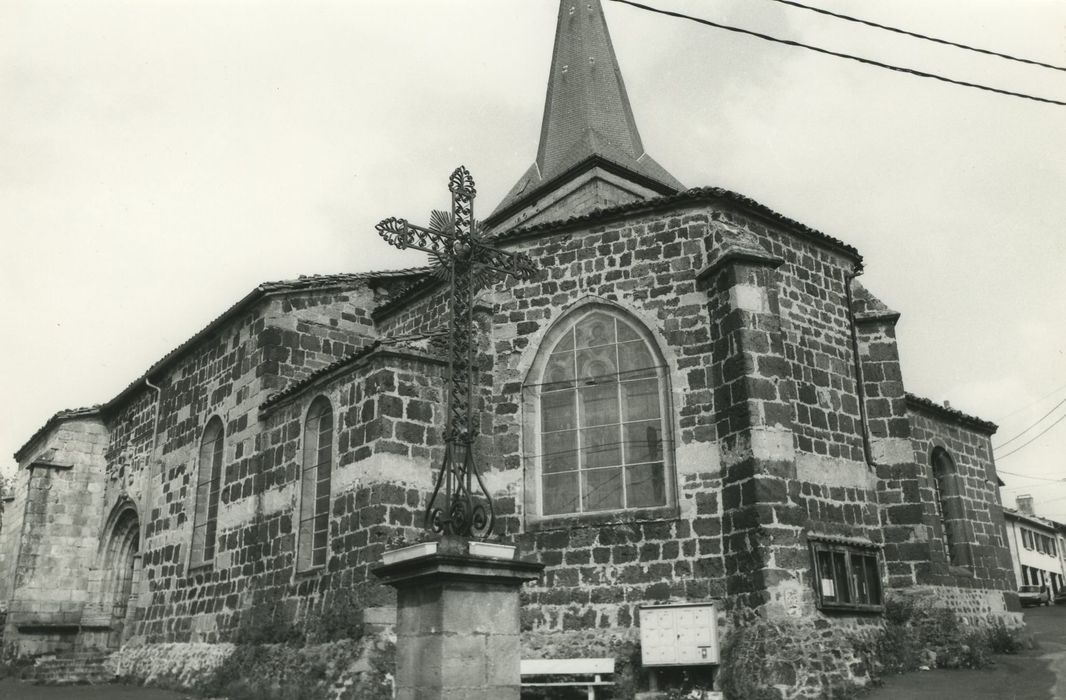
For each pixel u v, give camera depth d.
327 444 17.73
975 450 21.62
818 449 15.97
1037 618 27.19
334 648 15.19
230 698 16.67
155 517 24.61
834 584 14.79
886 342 17.44
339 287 21.64
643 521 15.08
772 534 13.90
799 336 16.52
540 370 16.67
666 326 15.84
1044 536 48.88
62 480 28.88
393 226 9.80
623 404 15.96
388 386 16.03
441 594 8.48
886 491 16.77
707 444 15.00
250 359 21.06
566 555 15.42
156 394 26.31
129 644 23.72
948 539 20.28
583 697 14.27
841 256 17.84
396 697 8.79
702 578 14.47
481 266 10.55
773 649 13.18
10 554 32.31
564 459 16.09
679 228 16.28
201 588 21.00
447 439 9.59
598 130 27.70
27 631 27.20
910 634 15.68
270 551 18.55
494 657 8.62
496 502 16.06
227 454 21.25
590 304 16.58
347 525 16.02
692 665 13.80
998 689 13.58
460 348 10.14
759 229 16.67
